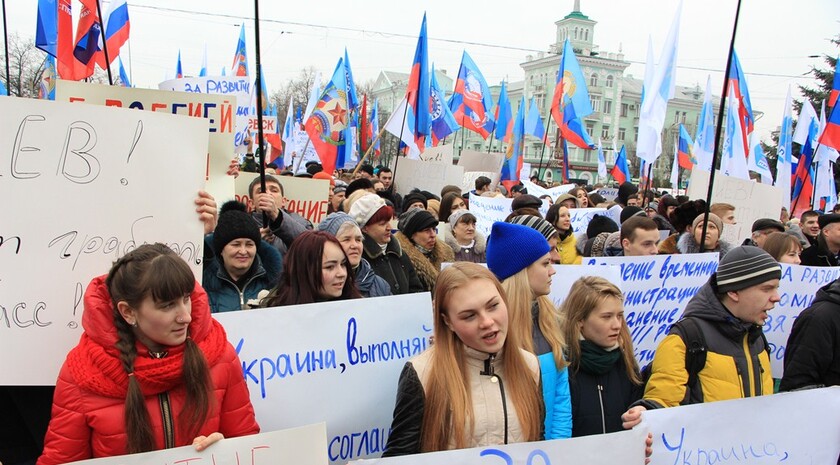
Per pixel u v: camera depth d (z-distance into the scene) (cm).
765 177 1282
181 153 297
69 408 225
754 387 327
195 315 243
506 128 1766
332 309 331
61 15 704
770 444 303
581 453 252
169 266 227
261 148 447
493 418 251
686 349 323
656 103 841
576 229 895
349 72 1204
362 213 500
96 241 280
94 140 279
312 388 324
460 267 258
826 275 532
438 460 231
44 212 271
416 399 253
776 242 557
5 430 284
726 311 326
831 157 1305
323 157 1081
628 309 500
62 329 272
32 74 2231
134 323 229
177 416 233
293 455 233
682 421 287
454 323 252
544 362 298
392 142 4216
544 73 7681
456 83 1535
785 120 1276
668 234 812
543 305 338
